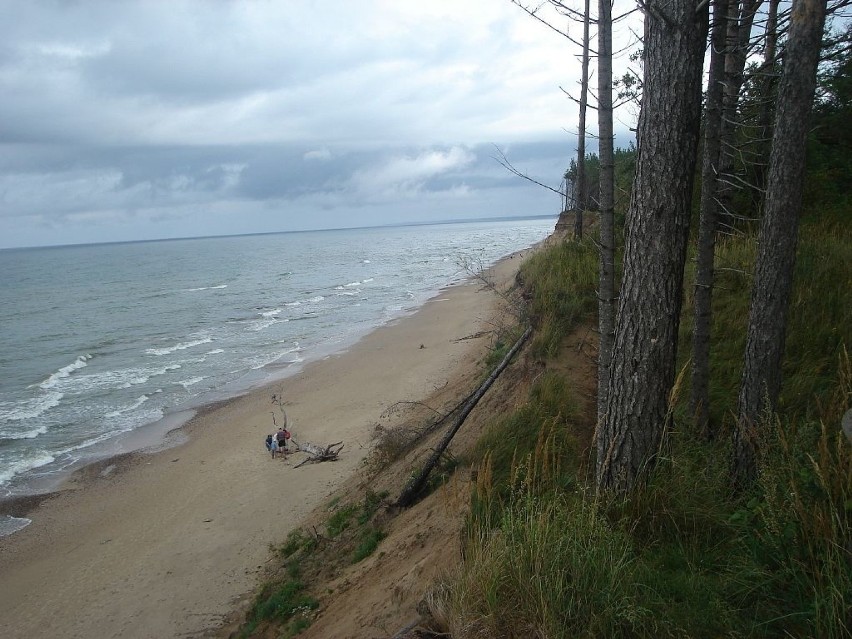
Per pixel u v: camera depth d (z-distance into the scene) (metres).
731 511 4.20
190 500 14.81
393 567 6.46
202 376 27.23
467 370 18.00
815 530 3.17
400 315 36.88
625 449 4.34
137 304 55.47
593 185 20.02
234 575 10.88
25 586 11.83
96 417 22.45
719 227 10.70
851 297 7.55
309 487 14.23
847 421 2.97
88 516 14.76
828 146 13.55
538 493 4.48
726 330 8.04
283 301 51.09
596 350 9.63
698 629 3.01
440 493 7.73
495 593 3.29
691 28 3.99
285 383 24.55
